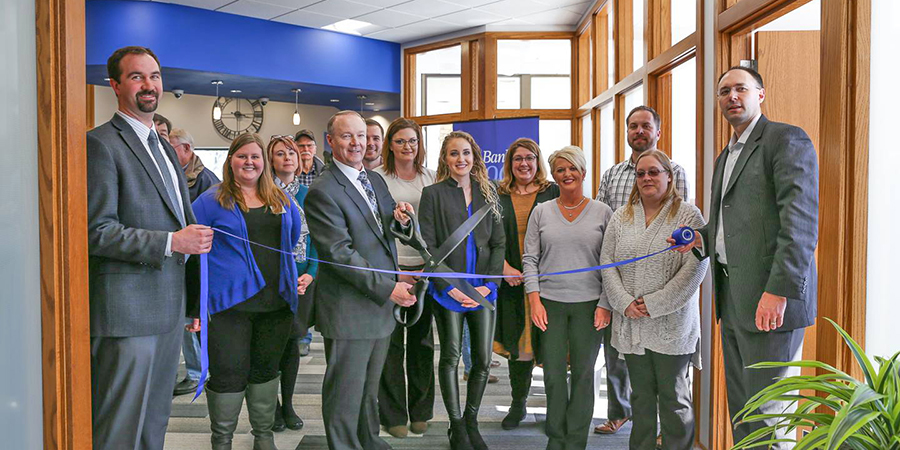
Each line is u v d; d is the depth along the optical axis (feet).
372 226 8.74
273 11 25.79
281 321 9.55
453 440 10.22
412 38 29.63
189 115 39.47
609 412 11.34
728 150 8.05
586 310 9.30
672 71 15.44
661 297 8.37
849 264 6.95
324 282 8.77
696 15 11.65
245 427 11.48
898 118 6.73
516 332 10.55
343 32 28.84
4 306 4.76
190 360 14.12
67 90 5.07
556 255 9.46
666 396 8.62
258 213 9.32
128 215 6.71
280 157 12.82
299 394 13.82
